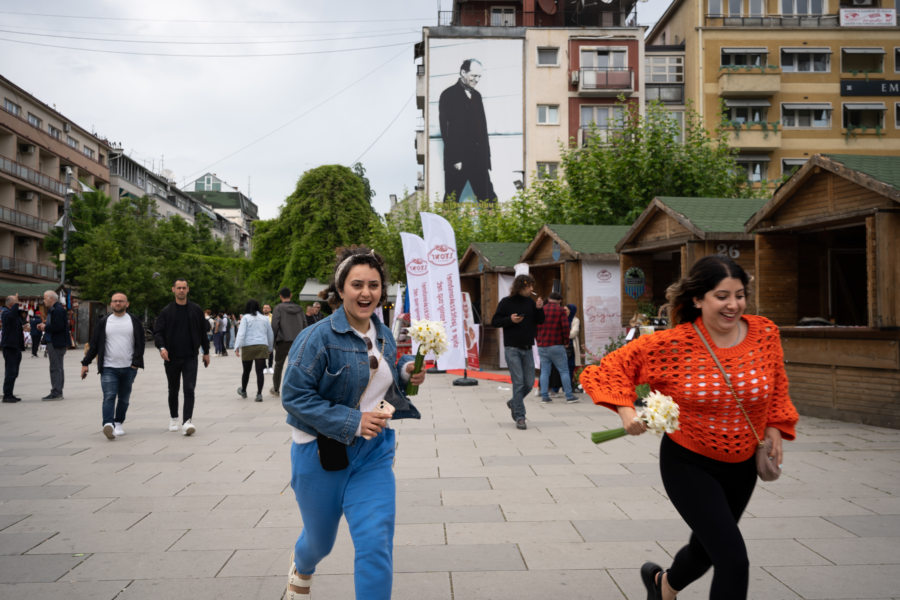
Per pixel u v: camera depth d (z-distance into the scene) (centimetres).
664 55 3944
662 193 2197
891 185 772
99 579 361
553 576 362
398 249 2875
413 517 471
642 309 1380
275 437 815
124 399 830
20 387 1440
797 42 3738
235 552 404
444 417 961
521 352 858
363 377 269
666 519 464
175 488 561
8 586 351
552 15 4203
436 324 293
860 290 1073
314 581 356
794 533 428
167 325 834
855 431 799
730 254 1134
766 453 266
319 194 4159
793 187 937
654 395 248
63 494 542
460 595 338
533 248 1694
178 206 8431
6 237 4281
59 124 5112
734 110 3769
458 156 3928
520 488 552
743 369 260
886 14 3731
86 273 3722
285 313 1219
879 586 343
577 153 2372
